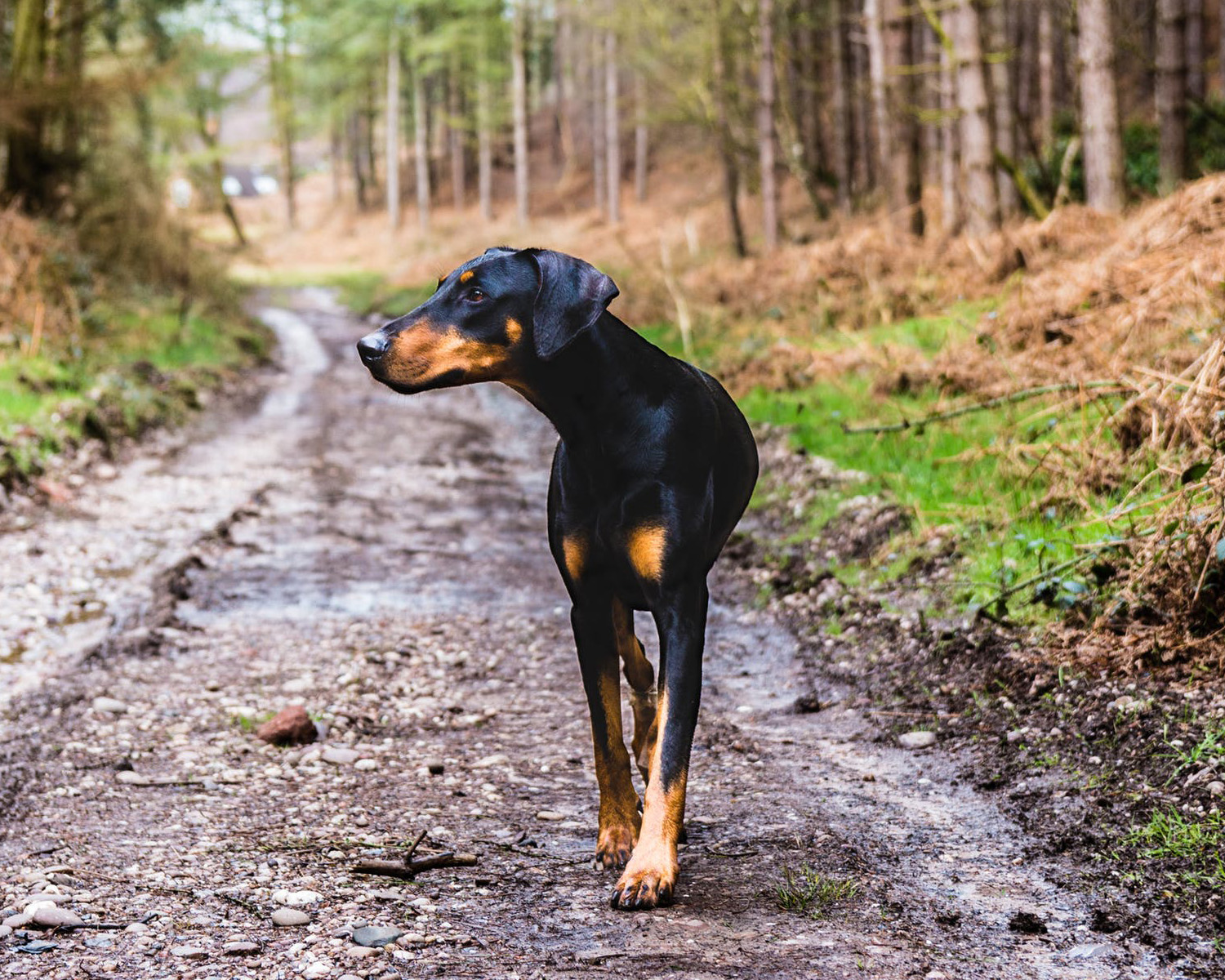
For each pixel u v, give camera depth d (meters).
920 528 7.86
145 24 33.81
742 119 29.86
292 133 69.19
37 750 5.33
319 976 3.18
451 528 10.68
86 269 21.34
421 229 57.41
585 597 3.97
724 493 4.15
